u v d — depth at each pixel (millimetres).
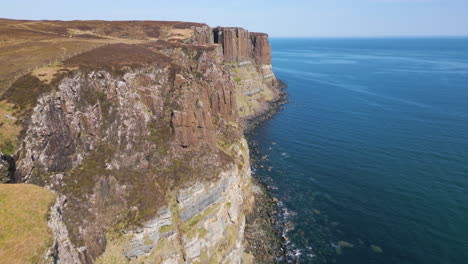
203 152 54812
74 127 43656
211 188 50906
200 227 48062
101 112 48062
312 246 60000
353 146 105875
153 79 57844
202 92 66438
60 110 42594
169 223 43938
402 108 153750
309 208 71875
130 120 50375
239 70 161875
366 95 186500
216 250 50219
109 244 39125
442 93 186375
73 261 29781
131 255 39969
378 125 127438
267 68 194125
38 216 26594
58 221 28734
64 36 89562
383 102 167625
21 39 76188
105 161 44875
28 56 57500
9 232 24297
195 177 49656
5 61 53750
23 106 38625
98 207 40406
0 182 31781
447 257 55625
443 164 89688
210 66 73125
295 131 123875
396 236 61625
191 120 55094
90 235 37531
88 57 54719
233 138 68750
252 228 65125
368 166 90750
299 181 84062
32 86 41594
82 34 99312
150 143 51156
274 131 124625
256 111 149500
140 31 118125
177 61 73500
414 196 74312
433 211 68375
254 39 190875
